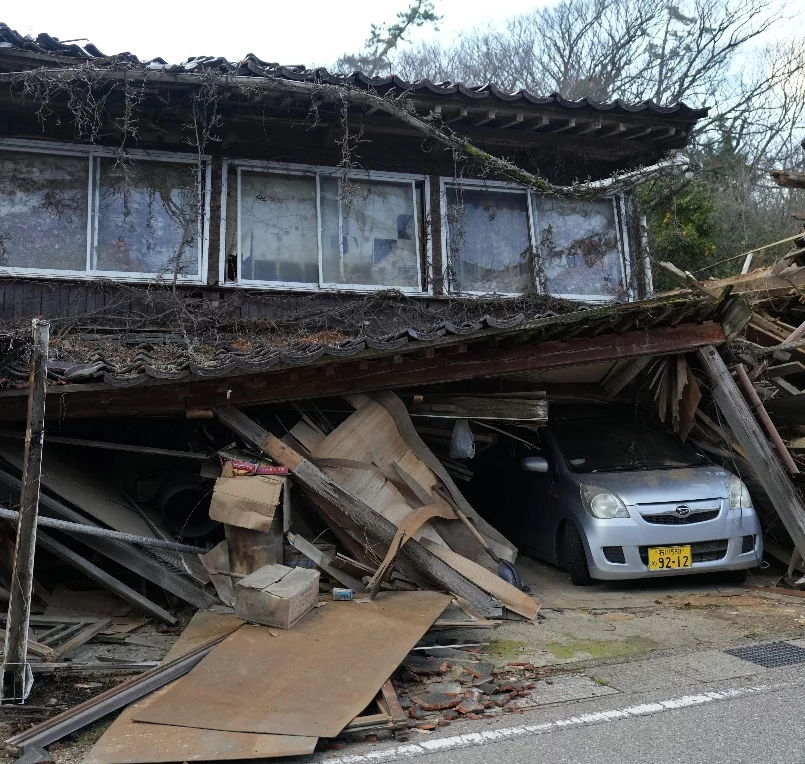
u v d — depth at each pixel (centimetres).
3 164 781
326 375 617
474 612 586
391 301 874
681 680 464
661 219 1600
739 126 2348
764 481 705
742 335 976
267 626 483
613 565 674
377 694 420
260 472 601
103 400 560
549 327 630
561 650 532
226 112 804
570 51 2684
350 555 646
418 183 925
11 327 707
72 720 375
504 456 894
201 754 342
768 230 1920
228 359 561
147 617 566
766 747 363
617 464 768
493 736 383
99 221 802
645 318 669
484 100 827
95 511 569
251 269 848
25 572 410
